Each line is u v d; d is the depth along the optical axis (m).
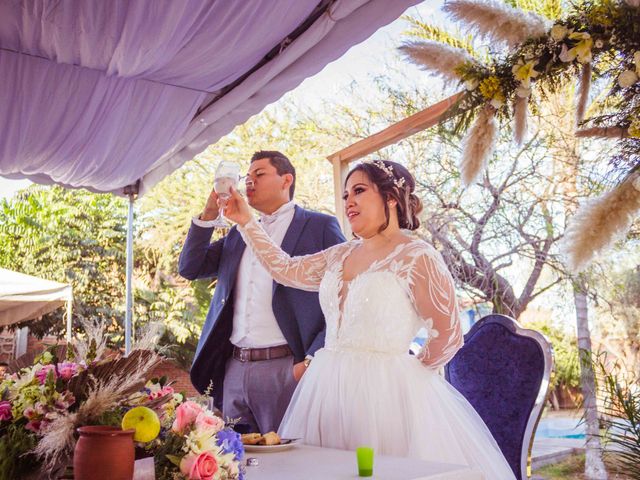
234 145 10.83
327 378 2.01
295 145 10.15
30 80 3.41
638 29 1.79
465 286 6.83
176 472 1.03
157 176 4.59
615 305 6.29
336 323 2.07
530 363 2.14
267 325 2.52
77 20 2.96
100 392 1.05
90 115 3.66
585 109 1.95
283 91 3.57
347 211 2.12
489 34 1.90
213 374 2.67
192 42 3.16
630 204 1.59
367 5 2.86
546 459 6.28
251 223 2.30
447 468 1.21
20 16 2.94
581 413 6.52
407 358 1.97
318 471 1.21
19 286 7.39
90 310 11.66
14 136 3.63
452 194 6.84
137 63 3.28
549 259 6.50
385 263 2.03
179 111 3.79
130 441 0.91
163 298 11.92
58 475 1.00
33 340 10.44
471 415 2.03
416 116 3.35
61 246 12.63
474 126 1.97
